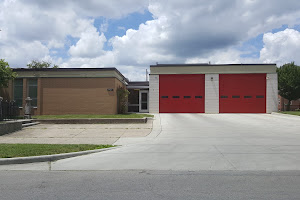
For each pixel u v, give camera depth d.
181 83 25.45
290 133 12.01
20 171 6.14
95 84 20.34
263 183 5.08
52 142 9.86
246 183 5.09
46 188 4.87
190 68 25.41
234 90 25.09
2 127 11.83
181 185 4.98
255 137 10.87
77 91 20.33
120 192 4.60
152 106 25.41
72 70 20.36
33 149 8.02
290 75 30.41
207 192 4.56
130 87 26.16
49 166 6.61
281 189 4.71
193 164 6.65
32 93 20.52
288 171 5.97
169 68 25.53
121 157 7.46
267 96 24.75
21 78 20.47
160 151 8.21
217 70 25.22
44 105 20.30
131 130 13.09
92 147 8.59
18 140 10.33
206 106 25.11
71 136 11.36
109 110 20.22
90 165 6.65
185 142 9.77
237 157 7.33
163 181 5.26
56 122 15.73
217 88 25.11
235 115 22.28
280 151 8.08
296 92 30.86
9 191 4.70
